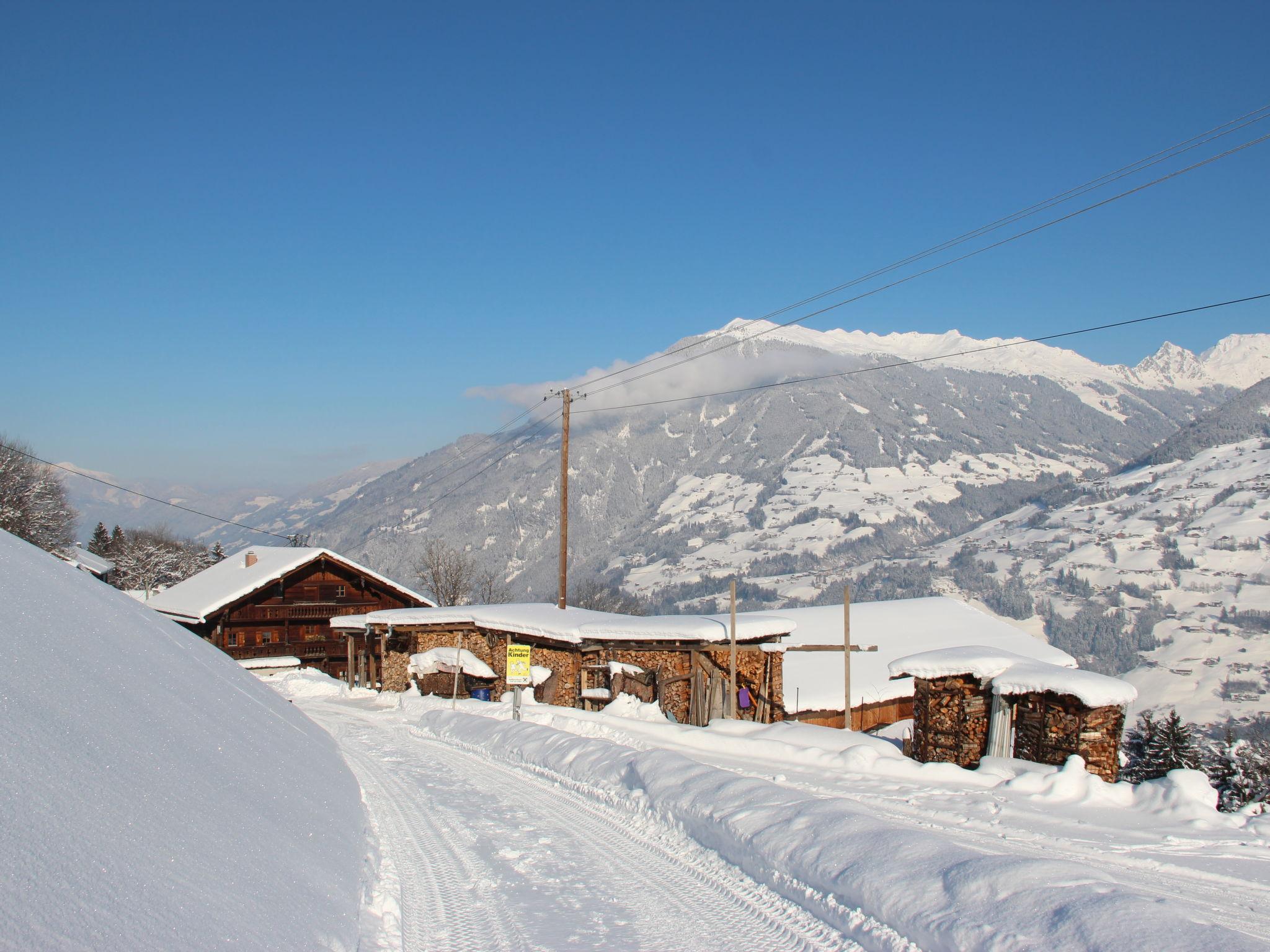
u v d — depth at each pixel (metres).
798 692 25.92
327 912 5.61
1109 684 13.92
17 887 3.25
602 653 24.31
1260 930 6.68
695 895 7.21
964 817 10.52
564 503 31.83
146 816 4.78
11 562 7.13
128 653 7.43
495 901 7.00
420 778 13.18
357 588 42.38
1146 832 9.91
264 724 9.88
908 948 5.70
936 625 36.84
